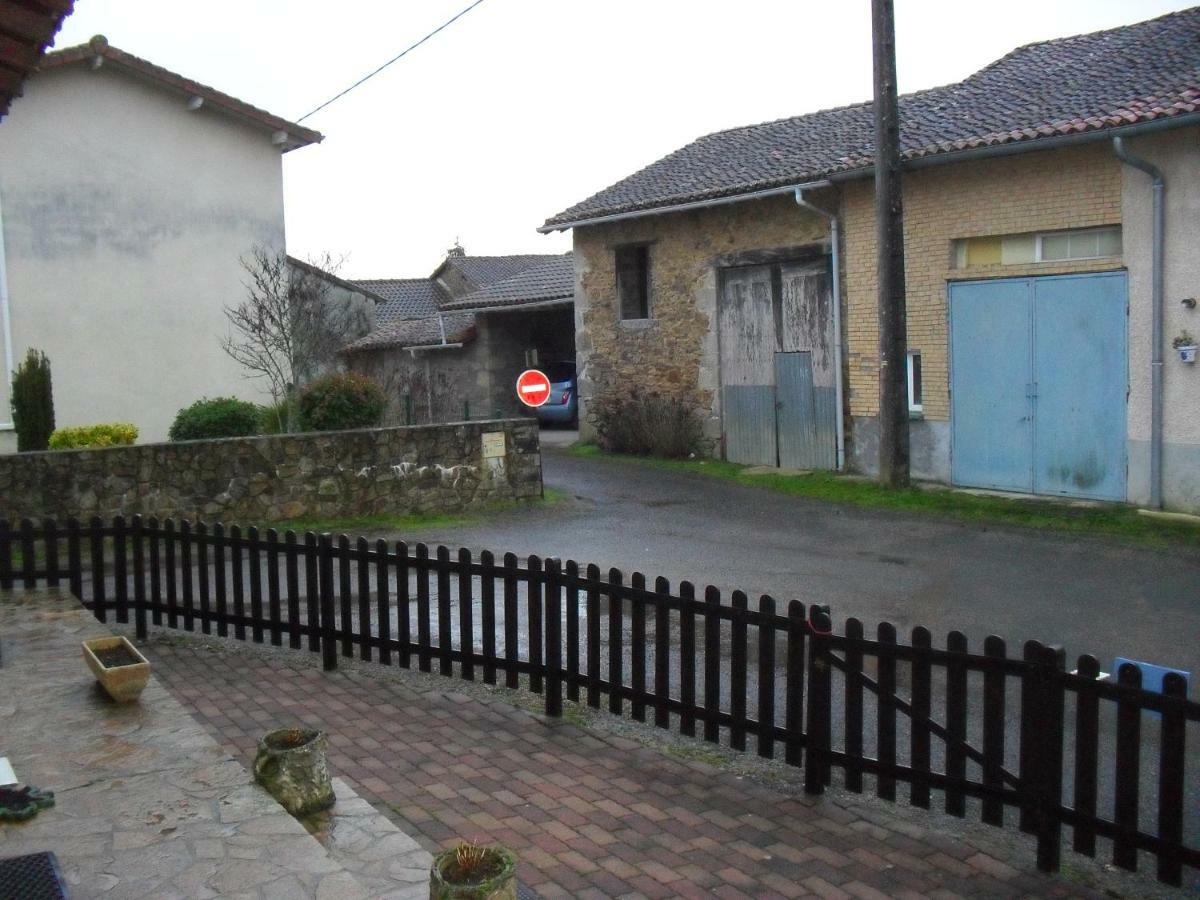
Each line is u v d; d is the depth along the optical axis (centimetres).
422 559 753
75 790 488
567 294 2458
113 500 1262
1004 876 461
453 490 1479
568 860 473
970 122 1494
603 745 620
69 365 1867
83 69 1872
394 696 716
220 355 2016
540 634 685
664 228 1939
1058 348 1371
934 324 1499
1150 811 530
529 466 1536
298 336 1919
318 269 2183
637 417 1981
